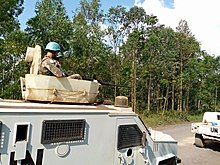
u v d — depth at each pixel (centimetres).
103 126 421
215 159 1086
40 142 343
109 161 432
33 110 340
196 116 3812
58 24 2270
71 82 422
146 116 3009
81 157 390
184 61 4531
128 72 3678
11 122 319
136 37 3619
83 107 423
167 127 2142
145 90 4262
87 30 2806
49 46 445
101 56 2972
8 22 1945
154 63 3969
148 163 509
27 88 406
